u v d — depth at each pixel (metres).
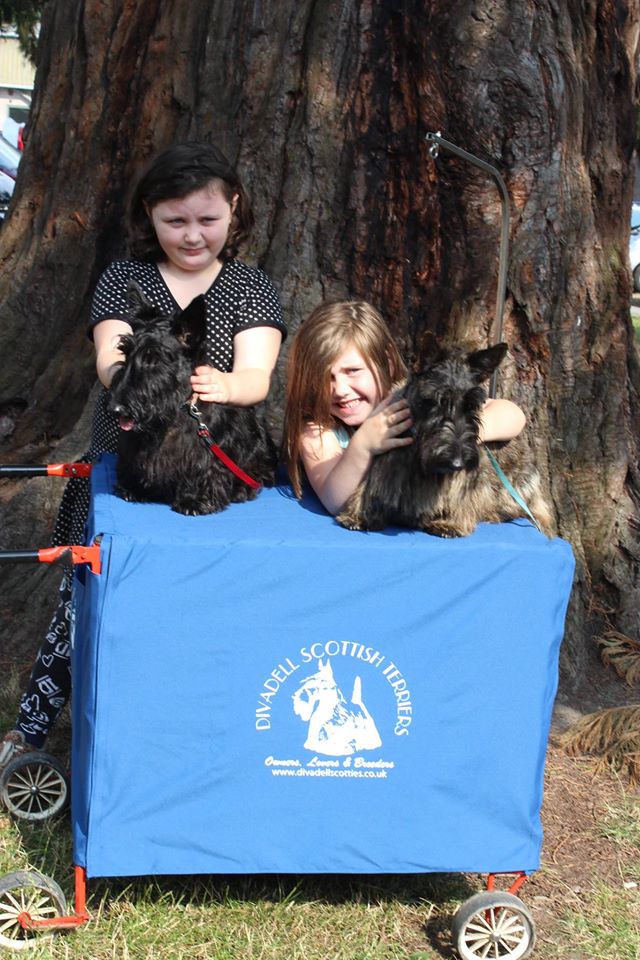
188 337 3.14
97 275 5.32
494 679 3.08
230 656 2.94
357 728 3.04
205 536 2.93
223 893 3.41
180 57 4.98
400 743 3.07
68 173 5.29
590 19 5.00
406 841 3.12
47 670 3.66
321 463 3.40
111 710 2.90
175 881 3.45
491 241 4.73
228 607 2.92
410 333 4.86
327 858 3.10
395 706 3.05
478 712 3.09
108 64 5.11
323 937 3.24
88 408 5.27
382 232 4.79
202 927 3.23
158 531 2.95
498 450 3.59
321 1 4.71
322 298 4.85
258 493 3.54
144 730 2.93
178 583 2.87
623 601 5.17
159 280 3.58
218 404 3.25
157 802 2.97
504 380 4.93
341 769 3.06
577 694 4.84
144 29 5.05
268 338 3.58
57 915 3.09
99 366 3.40
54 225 5.34
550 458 5.07
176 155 3.41
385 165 4.74
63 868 3.43
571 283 4.97
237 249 3.71
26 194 5.59
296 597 2.95
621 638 5.05
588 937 3.32
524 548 3.03
